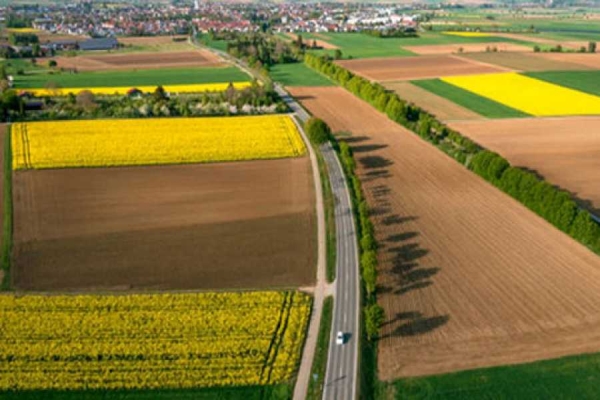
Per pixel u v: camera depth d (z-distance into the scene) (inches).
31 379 2156.7
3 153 4475.9
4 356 2273.6
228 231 3287.4
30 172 4121.6
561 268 2876.5
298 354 2284.7
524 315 2507.4
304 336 2390.5
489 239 3186.5
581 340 2338.8
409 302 2615.7
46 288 2733.8
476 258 2982.3
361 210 3449.8
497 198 3735.2
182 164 4303.6
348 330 2425.0
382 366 2213.3
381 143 4904.0
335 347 2322.8
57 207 3585.1
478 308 2561.5
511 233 3253.0
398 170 4259.4
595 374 2151.8
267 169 4237.2
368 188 3919.8
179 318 2500.0
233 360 2253.9
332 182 4005.9
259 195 3774.6
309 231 3294.8
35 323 2468.0
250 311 2549.2
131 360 2255.2
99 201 3668.8
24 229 3307.1
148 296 2650.1
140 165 4266.7
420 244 3142.2
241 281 2787.9
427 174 4173.2
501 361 2226.9
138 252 3056.1
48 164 4247.0
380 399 2050.9
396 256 3021.7
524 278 2792.8
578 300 2608.3
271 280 2797.7
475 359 2240.4
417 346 2322.8
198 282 2778.1
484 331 2405.3
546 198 3373.5
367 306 2561.5
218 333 2407.7
